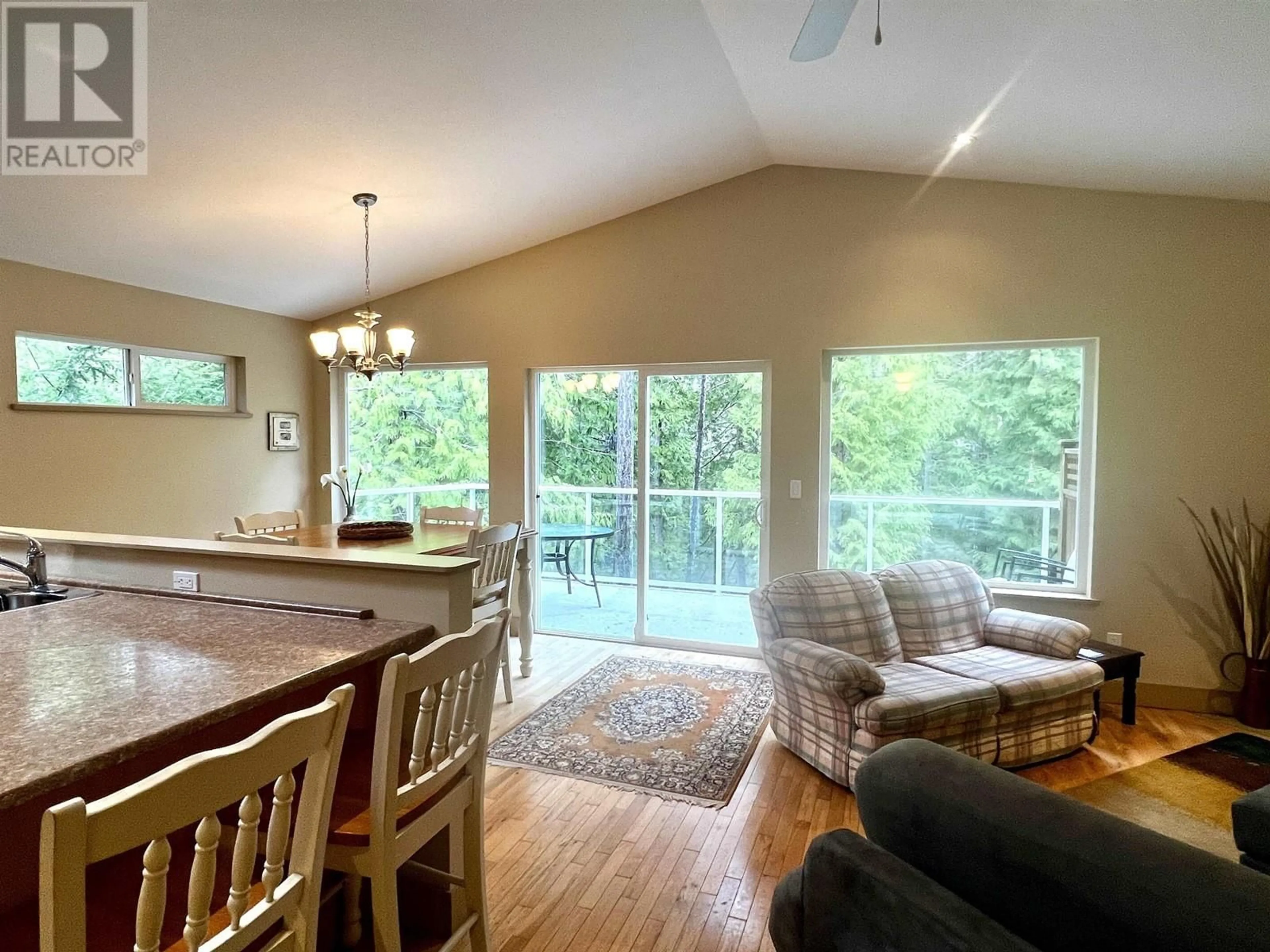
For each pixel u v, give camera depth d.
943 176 3.80
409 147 3.16
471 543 3.27
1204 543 3.45
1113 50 2.31
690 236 4.30
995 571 3.94
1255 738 3.18
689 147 3.69
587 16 2.51
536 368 4.70
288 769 0.98
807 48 1.90
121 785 1.48
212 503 4.47
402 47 2.48
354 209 3.65
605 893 2.09
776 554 4.20
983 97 2.83
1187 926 0.91
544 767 2.89
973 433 3.95
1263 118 2.58
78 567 2.29
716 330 4.27
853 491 4.17
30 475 3.49
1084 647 3.36
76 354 3.79
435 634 1.80
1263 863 1.65
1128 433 3.55
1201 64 2.30
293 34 2.32
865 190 3.95
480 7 2.36
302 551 2.01
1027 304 3.68
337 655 1.52
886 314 3.93
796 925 1.45
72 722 1.13
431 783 1.42
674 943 1.89
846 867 1.29
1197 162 3.03
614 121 3.29
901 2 2.24
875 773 1.39
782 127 3.51
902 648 3.24
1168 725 3.33
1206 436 3.44
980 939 1.04
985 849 1.15
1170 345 3.47
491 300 4.76
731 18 2.56
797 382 4.11
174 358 4.32
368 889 1.91
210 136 2.79
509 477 4.77
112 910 1.15
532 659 4.32
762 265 4.16
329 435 5.26
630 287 4.44
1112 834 1.06
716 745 3.10
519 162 3.51
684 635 4.55
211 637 1.66
